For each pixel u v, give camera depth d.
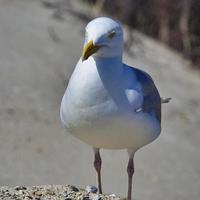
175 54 22.88
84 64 7.88
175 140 17.14
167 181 15.09
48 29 20.55
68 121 8.05
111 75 7.82
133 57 21.05
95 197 8.56
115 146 8.12
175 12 23.89
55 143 15.48
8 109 16.30
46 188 8.81
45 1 22.47
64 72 18.48
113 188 14.25
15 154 14.74
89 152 15.52
